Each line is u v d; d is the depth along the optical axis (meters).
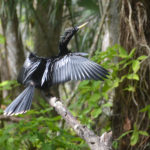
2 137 7.04
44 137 7.64
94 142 6.41
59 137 7.43
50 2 16.00
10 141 7.02
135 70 9.02
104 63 9.67
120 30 10.30
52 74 6.59
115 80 9.52
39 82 7.12
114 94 11.11
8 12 15.62
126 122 10.04
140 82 9.81
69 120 6.71
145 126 9.77
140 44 9.84
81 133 6.52
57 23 16.03
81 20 17.12
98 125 11.59
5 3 15.56
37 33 16.28
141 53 9.84
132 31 9.82
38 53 16.19
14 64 16.36
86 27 16.66
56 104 6.95
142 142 9.77
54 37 16.22
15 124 7.39
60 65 6.54
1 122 11.30
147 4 10.16
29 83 7.22
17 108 6.84
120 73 10.00
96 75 5.82
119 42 10.33
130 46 10.05
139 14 10.05
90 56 11.91
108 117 10.84
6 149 6.98
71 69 6.21
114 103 10.38
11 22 16.00
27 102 6.91
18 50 16.30
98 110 9.47
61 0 15.55
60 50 7.73
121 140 10.05
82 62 6.16
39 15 15.98
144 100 9.83
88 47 16.97
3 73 17.11
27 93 7.06
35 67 7.25
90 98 9.51
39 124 8.08
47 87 6.97
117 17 11.50
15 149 7.08
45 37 16.14
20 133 7.71
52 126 7.98
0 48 18.09
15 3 15.48
